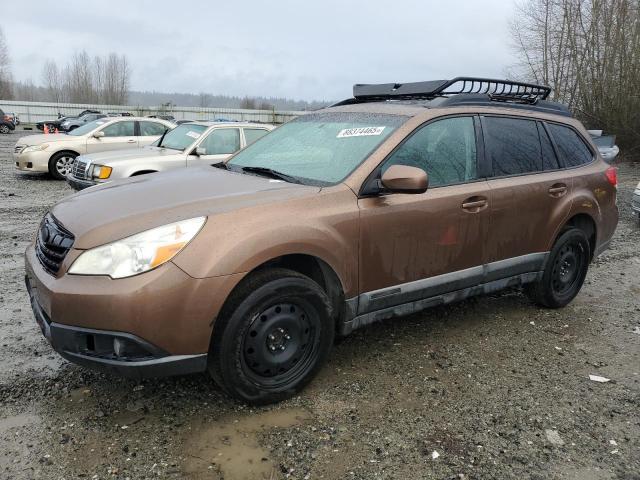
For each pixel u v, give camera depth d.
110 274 2.63
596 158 5.08
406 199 3.47
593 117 24.62
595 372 3.72
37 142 12.30
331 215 3.16
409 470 2.61
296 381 3.15
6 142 26.31
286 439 2.81
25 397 3.11
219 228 2.81
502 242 4.08
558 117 4.83
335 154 3.65
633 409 3.25
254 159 4.11
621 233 8.43
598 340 4.27
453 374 3.58
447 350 3.94
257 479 2.51
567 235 4.60
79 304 2.62
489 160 4.04
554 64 27.30
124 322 2.59
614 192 5.13
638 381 3.61
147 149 9.66
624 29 23.78
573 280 4.90
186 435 2.81
